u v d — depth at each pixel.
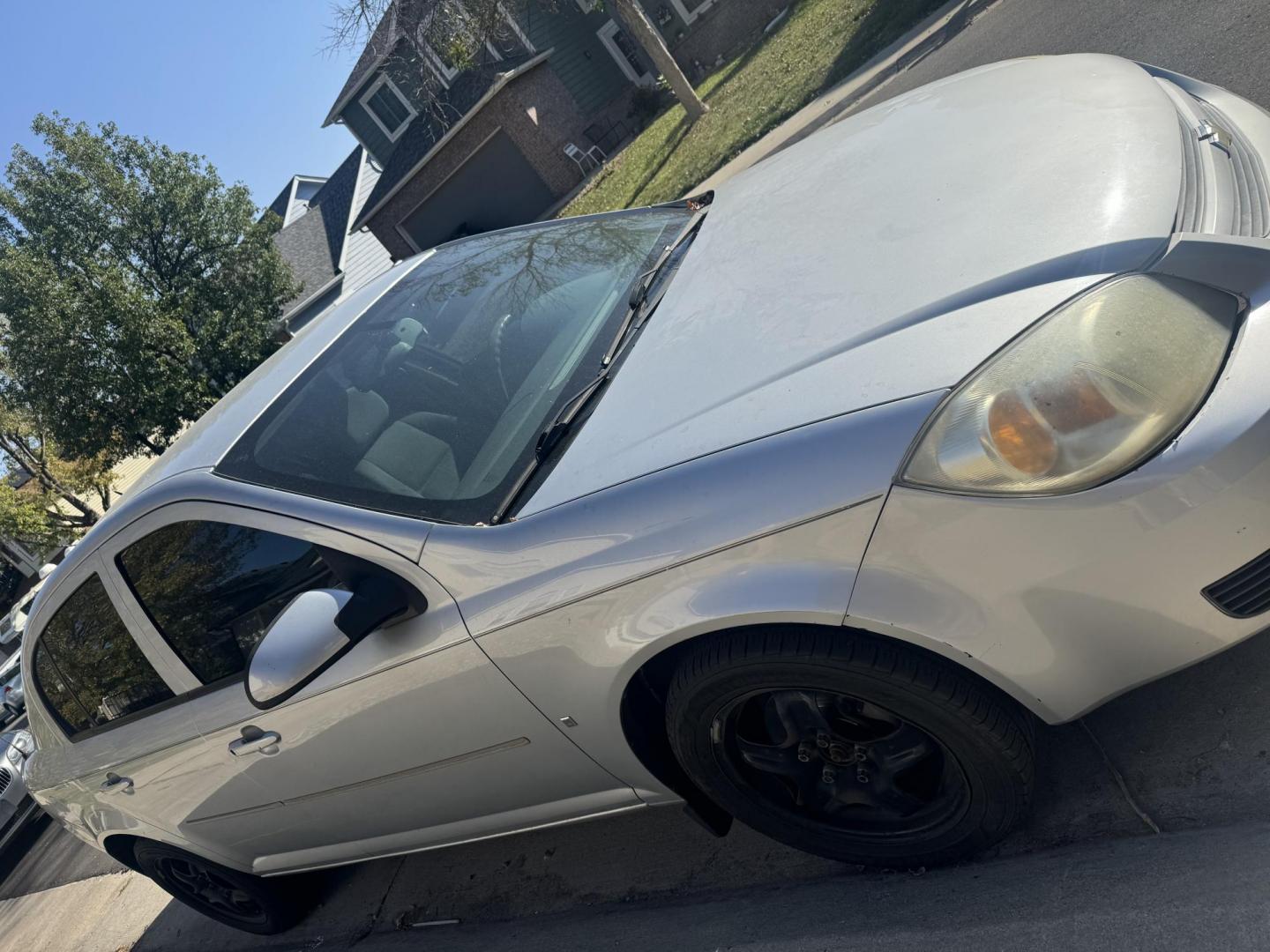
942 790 1.99
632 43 29.98
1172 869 1.67
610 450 2.05
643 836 2.85
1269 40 4.66
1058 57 2.89
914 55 10.55
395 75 27.97
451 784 2.58
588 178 26.22
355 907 3.56
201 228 26.31
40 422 23.89
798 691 1.95
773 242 2.45
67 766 3.54
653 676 2.24
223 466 2.69
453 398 2.60
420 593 2.22
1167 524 1.52
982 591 1.65
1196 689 2.06
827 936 1.99
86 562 3.11
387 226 28.73
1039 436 1.57
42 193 24.67
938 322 1.79
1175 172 1.96
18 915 6.11
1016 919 1.74
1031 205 1.98
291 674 2.05
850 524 1.70
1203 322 1.62
